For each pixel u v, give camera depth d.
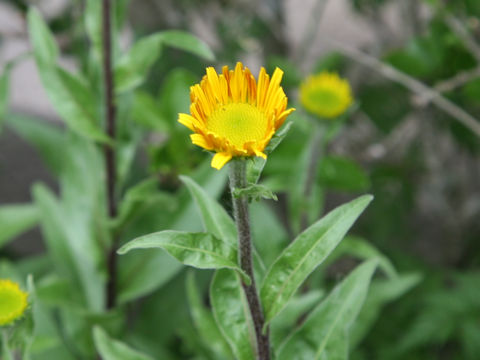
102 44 0.64
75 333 0.70
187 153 0.83
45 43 0.64
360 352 0.78
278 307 0.46
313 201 0.70
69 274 0.76
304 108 0.66
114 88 0.65
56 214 0.80
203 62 0.94
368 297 0.65
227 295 0.48
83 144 0.73
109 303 0.71
